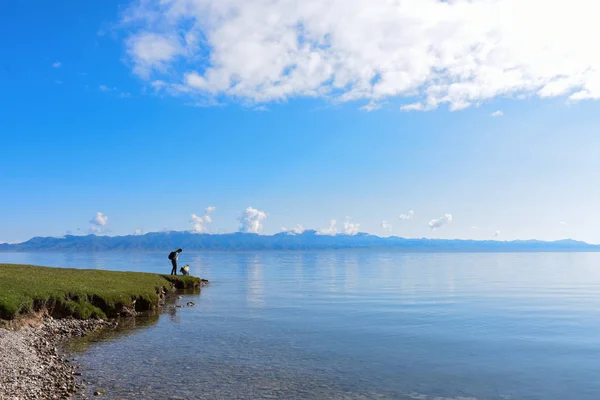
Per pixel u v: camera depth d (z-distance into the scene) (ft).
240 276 331.57
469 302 160.86
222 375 67.56
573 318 123.95
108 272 176.96
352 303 157.07
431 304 154.92
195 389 60.80
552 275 345.10
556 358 80.02
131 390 59.82
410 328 107.96
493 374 70.08
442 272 386.52
